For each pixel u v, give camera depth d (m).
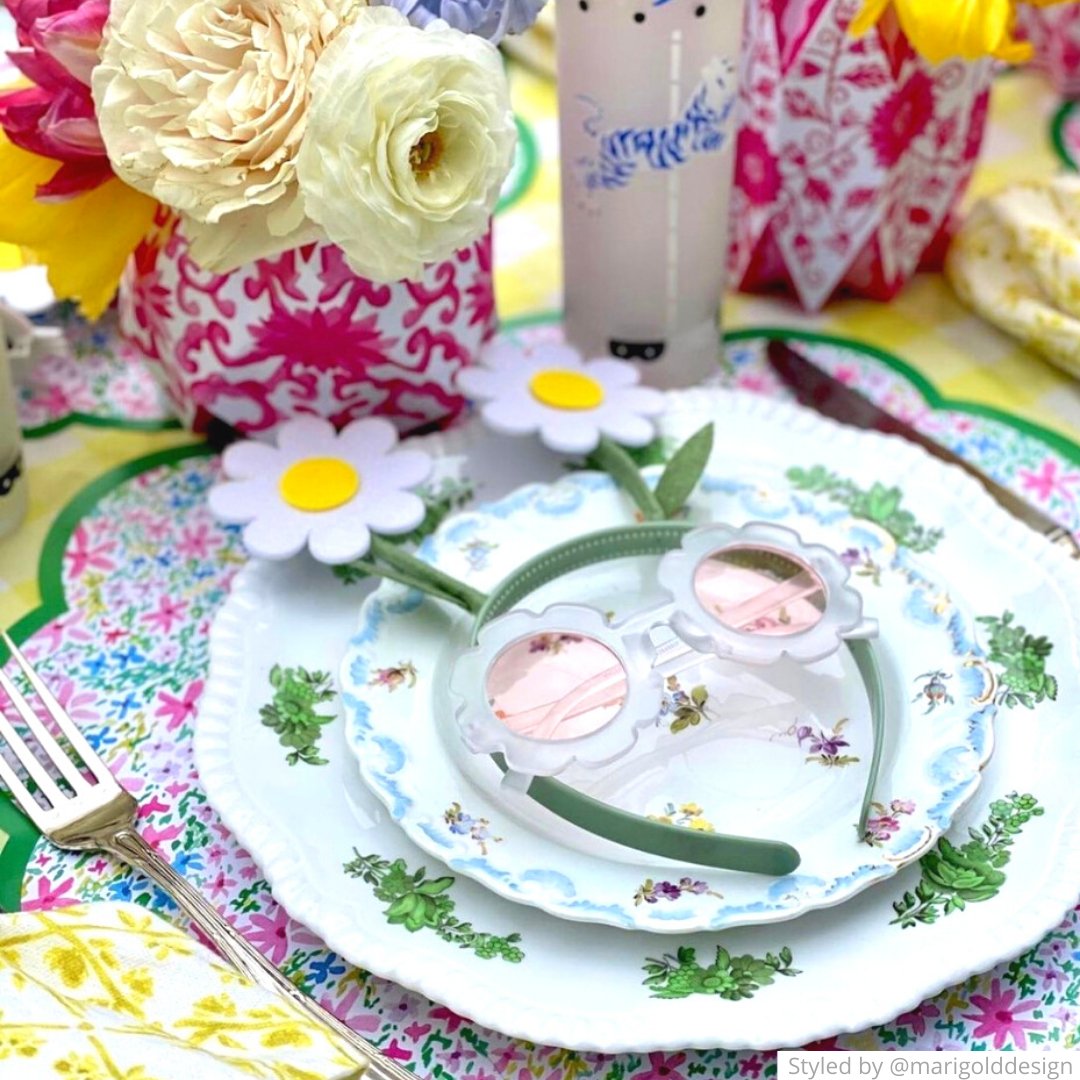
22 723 0.70
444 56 0.64
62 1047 0.56
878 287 0.88
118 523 0.78
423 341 0.77
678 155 0.77
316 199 0.65
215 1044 0.57
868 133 0.82
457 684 0.65
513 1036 0.58
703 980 0.60
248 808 0.64
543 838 0.63
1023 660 0.69
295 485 0.73
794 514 0.73
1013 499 0.75
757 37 0.80
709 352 0.83
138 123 0.66
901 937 0.61
